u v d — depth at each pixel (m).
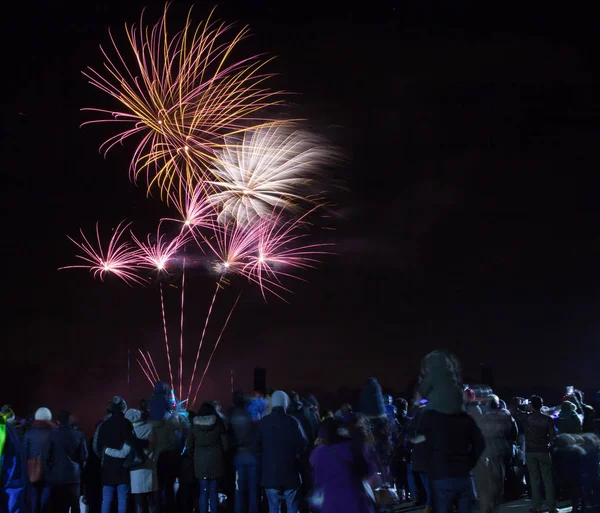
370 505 5.84
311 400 10.87
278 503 7.81
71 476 9.14
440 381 5.83
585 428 10.24
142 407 9.64
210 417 8.97
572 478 9.63
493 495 7.93
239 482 9.01
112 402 9.04
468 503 5.61
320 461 5.90
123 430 8.77
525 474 11.88
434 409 5.76
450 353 6.05
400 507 10.81
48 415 9.28
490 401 9.43
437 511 5.61
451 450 5.62
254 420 9.67
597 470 9.60
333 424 6.04
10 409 9.38
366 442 6.02
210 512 9.00
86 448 9.68
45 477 9.00
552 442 9.79
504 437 9.02
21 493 5.00
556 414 11.53
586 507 9.57
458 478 5.57
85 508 10.02
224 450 9.01
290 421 7.89
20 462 5.04
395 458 11.64
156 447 9.27
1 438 4.94
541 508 9.96
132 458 8.78
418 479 10.91
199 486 9.92
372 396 9.14
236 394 9.90
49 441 9.05
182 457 9.82
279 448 7.77
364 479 5.89
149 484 8.97
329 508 5.75
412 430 7.35
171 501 9.81
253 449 7.89
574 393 10.80
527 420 9.97
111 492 8.75
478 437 5.71
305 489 9.28
